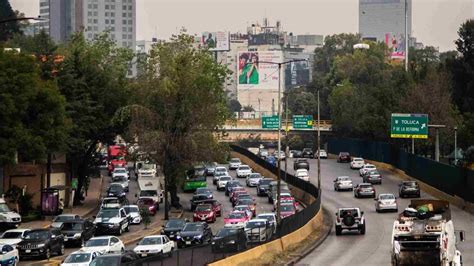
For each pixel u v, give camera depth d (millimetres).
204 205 141375
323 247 107125
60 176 162500
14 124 130000
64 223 109062
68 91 158750
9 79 129500
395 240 71625
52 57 163500
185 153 152750
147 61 169125
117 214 122375
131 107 154500
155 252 92500
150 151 152500
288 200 148875
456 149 198250
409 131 183500
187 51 163625
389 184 194875
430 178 180750
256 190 194125
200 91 156875
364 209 152500
